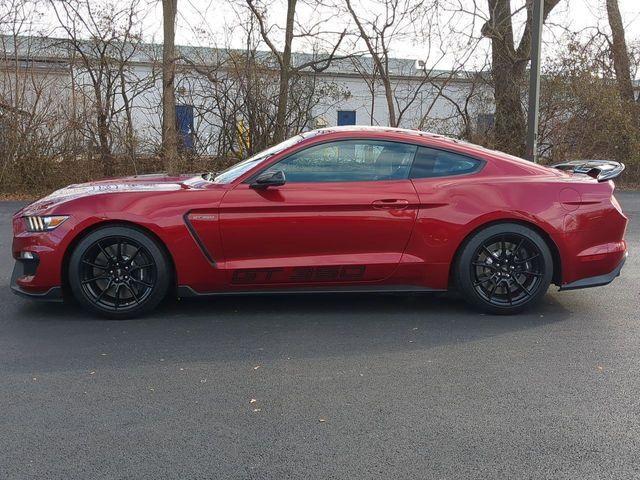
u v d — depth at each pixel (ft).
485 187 15.93
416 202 15.66
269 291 15.90
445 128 48.75
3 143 43.01
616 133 46.91
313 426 10.28
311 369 12.71
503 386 11.86
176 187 16.02
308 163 15.85
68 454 9.40
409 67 50.11
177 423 10.40
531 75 35.27
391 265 15.76
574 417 10.61
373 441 9.80
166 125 45.27
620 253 16.47
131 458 9.29
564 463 9.17
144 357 13.37
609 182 16.72
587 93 46.34
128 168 44.78
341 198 15.48
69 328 15.25
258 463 9.16
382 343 14.25
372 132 16.17
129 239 15.46
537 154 47.98
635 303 17.51
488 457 9.33
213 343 14.24
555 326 15.48
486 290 16.31
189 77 46.01
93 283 15.80
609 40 47.19
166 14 44.39
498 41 47.29
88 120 44.01
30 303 17.39
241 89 46.62
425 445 9.68
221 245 15.46
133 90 45.14
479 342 14.32
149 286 15.76
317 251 15.67
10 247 25.36
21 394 11.50
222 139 47.11
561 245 15.97
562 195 16.02
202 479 8.75
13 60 43.21
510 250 16.17
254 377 12.30
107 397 11.38
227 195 15.42
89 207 15.33
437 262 15.90
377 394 11.50
